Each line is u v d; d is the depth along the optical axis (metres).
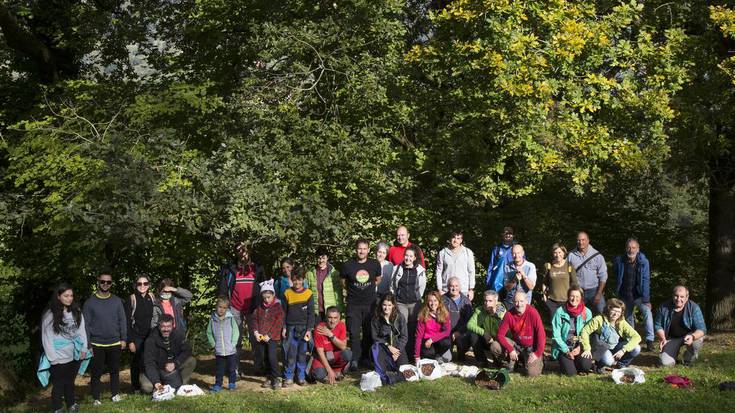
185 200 11.51
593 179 14.35
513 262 11.40
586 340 10.18
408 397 9.33
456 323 11.02
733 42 14.87
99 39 16.62
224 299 10.20
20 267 15.75
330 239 12.84
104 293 9.89
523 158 14.48
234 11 15.16
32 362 17.33
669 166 16.33
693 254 21.31
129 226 11.13
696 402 8.56
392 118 14.95
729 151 15.23
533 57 12.41
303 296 10.49
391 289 11.07
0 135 14.96
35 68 18.00
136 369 10.45
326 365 10.39
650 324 11.55
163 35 17.55
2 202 14.70
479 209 17.53
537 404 8.79
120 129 14.11
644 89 13.58
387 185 14.57
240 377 11.09
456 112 14.41
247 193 11.92
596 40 12.76
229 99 14.60
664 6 14.94
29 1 16.94
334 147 13.84
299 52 13.91
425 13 17.53
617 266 11.74
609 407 8.50
